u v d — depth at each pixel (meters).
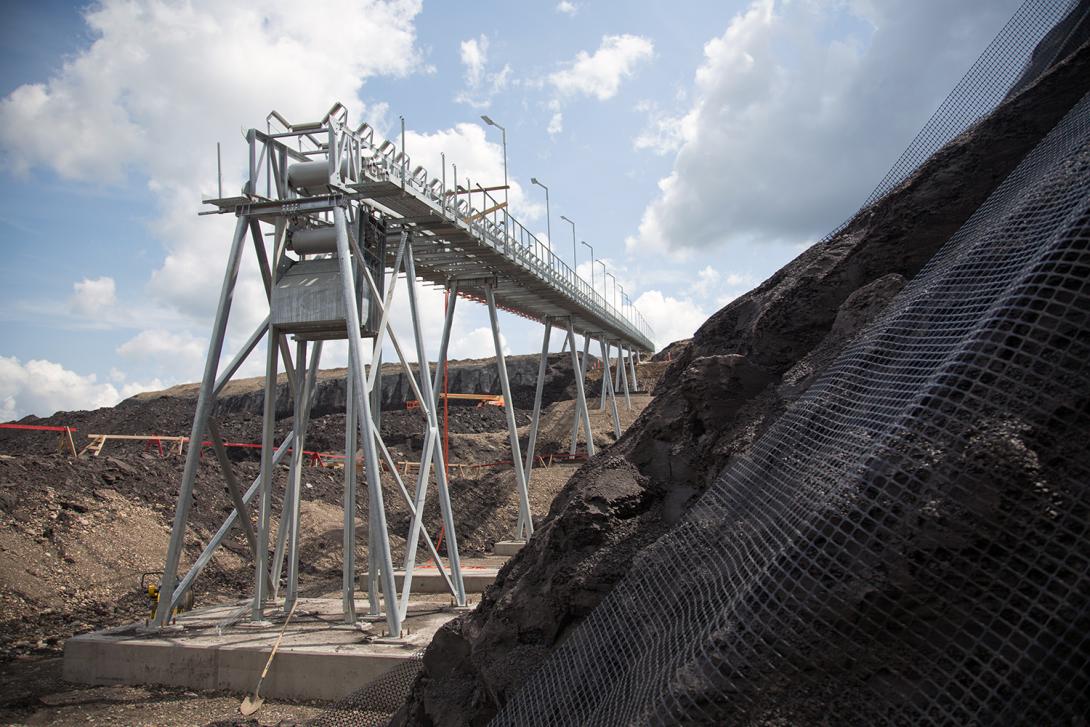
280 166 16.05
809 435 5.27
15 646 15.87
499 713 5.83
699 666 3.94
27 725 11.32
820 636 3.62
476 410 55.25
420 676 7.50
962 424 3.72
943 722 3.21
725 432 6.88
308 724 9.45
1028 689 3.12
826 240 8.91
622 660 5.15
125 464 25.95
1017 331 3.77
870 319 6.41
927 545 3.54
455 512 31.80
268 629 14.73
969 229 5.94
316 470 33.00
